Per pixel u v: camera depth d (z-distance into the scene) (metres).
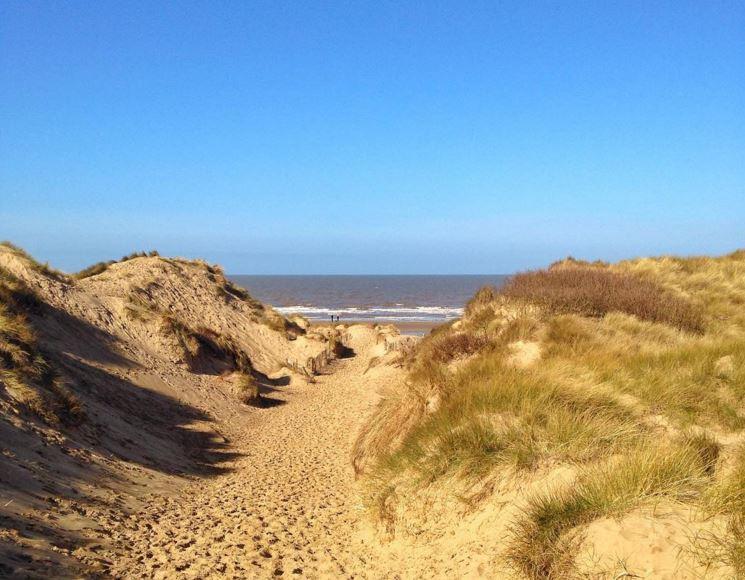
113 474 9.80
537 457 5.99
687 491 4.48
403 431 9.83
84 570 5.52
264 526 8.15
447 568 5.40
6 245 21.25
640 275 19.12
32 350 12.21
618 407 6.90
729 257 22.39
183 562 6.36
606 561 4.16
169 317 22.11
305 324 38.94
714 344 9.75
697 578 3.70
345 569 6.30
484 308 14.13
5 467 7.52
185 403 17.62
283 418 18.95
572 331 11.23
